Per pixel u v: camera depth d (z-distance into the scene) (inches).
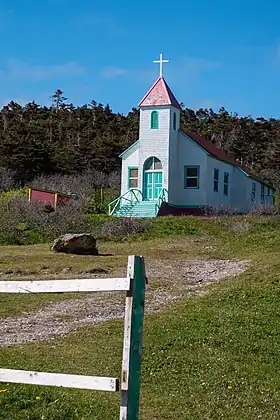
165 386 353.7
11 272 835.4
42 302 665.6
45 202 1470.2
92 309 628.1
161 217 1413.6
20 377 211.9
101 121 3868.1
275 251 1008.2
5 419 258.1
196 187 1614.2
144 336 472.7
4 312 609.9
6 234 1243.8
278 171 2906.0
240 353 428.5
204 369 389.7
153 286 764.6
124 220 1315.2
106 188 2470.5
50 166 2800.2
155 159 1590.8
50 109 4229.8
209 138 3671.3
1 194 1787.6
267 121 3811.5
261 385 361.7
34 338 490.6
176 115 1632.6
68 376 204.5
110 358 411.2
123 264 917.8
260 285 660.1
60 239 1040.2
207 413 307.1
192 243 1171.3
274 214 1508.4
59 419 263.3
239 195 1817.2
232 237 1229.7
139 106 1604.3
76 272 842.2
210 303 601.3
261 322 511.8
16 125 3344.0
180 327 500.1
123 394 196.4
